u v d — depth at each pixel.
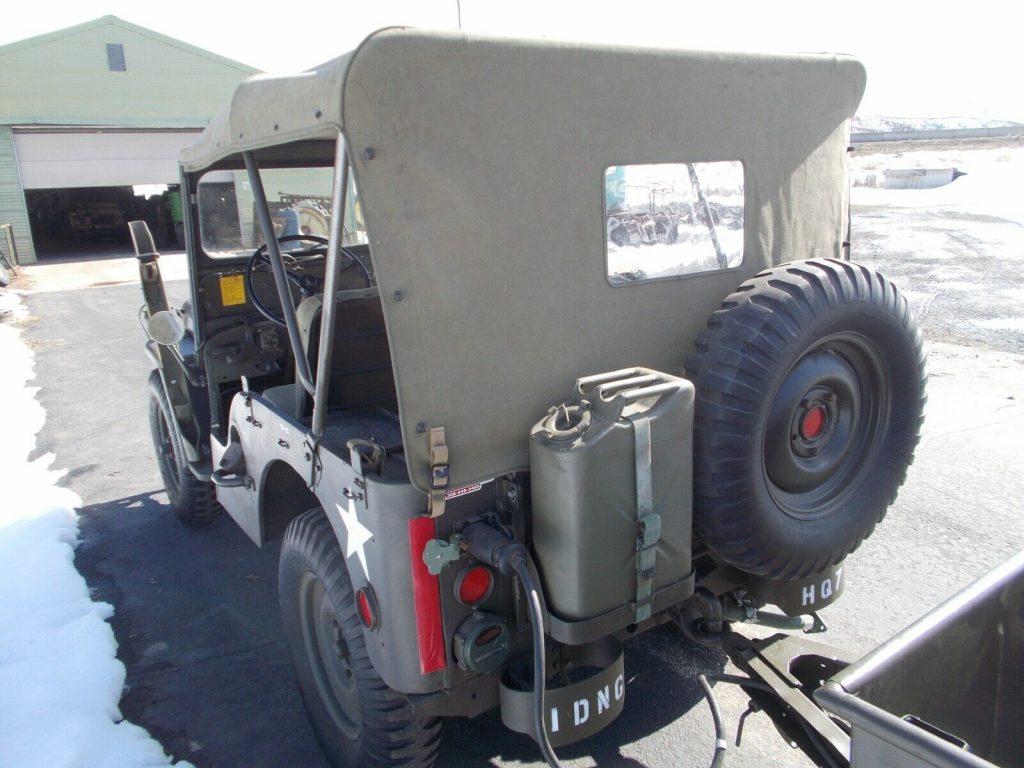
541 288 2.01
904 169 25.64
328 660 2.62
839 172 2.69
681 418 1.97
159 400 4.33
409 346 1.83
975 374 6.81
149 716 3.04
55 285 16.50
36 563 4.28
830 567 2.64
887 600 3.60
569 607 1.89
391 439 2.38
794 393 2.25
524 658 2.18
